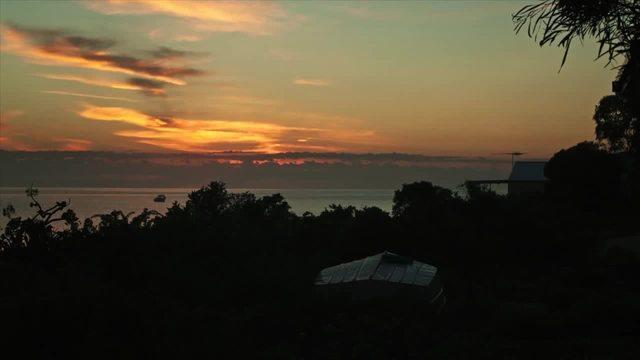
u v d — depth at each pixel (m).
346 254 24.39
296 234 25.64
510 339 12.77
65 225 20.34
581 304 14.62
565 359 10.97
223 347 10.27
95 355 9.10
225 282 16.27
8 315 9.49
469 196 32.50
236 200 28.45
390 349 11.18
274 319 12.93
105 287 10.91
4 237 17.97
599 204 42.88
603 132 41.72
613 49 6.93
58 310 9.55
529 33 7.16
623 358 10.91
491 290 19.20
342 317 13.40
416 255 24.50
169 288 15.70
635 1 6.82
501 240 26.05
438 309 15.41
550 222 28.39
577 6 6.88
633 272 22.69
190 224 20.20
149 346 9.39
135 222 19.92
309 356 10.91
